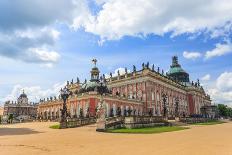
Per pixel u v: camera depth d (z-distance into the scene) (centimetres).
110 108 9006
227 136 3234
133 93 10725
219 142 2503
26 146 2259
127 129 4800
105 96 8894
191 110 14262
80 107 9588
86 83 10944
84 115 9225
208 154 1753
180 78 15200
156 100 10688
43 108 12812
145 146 2202
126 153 1812
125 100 9712
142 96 10394
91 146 2222
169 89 12231
